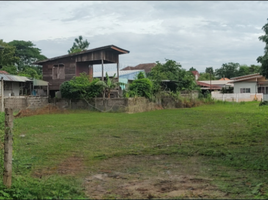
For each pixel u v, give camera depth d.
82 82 23.91
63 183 5.05
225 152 7.39
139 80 24.23
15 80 23.14
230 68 70.38
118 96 24.25
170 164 6.45
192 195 4.50
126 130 11.66
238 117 15.78
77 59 25.84
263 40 15.86
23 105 21.12
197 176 5.52
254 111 19.67
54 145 8.59
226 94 34.53
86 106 23.38
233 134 10.27
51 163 6.60
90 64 27.75
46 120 15.52
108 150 7.95
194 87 34.25
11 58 31.69
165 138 9.77
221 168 6.04
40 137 10.05
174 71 33.81
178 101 26.61
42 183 5.02
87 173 5.83
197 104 27.89
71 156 7.29
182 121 14.62
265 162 6.35
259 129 11.15
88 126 12.95
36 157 7.09
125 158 7.07
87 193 4.68
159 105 24.73
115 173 5.82
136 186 5.01
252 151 7.51
